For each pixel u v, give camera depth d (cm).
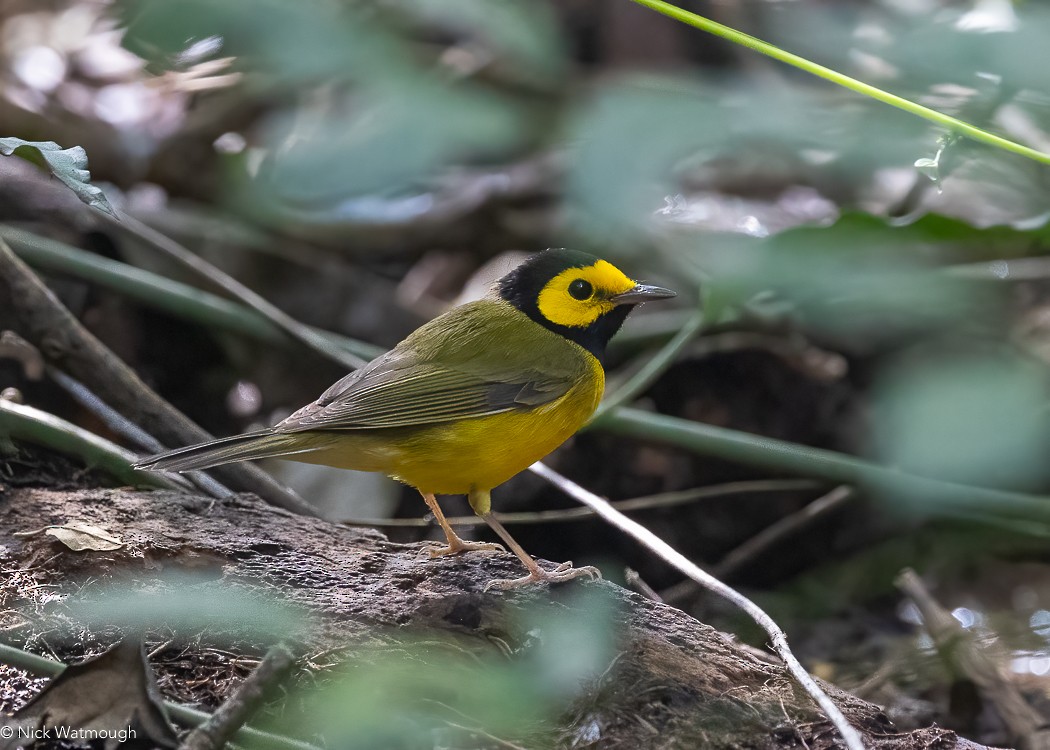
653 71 1328
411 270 1512
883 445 1256
